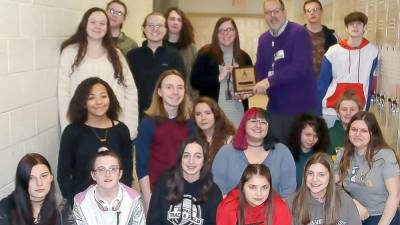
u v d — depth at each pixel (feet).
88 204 8.00
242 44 34.27
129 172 9.52
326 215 8.33
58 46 10.34
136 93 11.05
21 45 8.50
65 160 9.04
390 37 12.52
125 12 14.28
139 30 19.93
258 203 8.04
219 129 10.56
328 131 10.78
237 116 13.06
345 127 11.20
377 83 13.98
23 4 8.54
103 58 10.49
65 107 10.18
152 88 12.42
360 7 16.55
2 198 7.95
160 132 9.91
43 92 9.59
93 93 9.07
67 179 9.05
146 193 10.02
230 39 12.96
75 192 9.03
